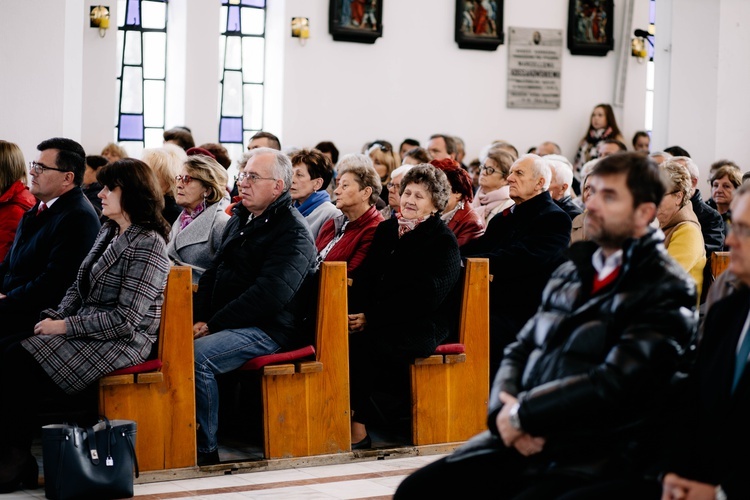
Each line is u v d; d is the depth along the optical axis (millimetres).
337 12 12055
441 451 5449
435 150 8859
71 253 5078
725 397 2650
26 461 4582
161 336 4816
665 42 10359
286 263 5082
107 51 11250
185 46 11719
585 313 2846
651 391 2756
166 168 6398
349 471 5051
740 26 9836
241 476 4926
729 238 2676
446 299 5523
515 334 5895
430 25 12547
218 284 5281
